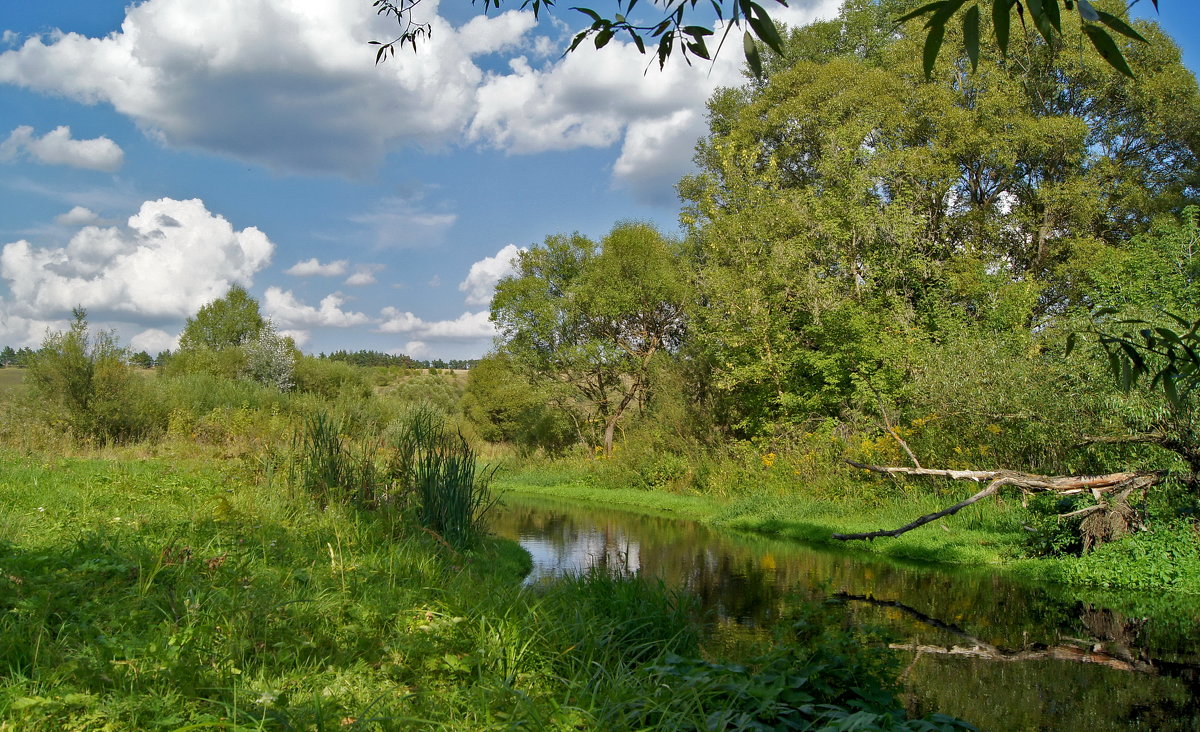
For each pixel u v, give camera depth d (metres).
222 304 50.72
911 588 10.66
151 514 8.83
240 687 4.02
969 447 15.82
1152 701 6.45
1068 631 8.56
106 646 4.21
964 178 27.06
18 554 6.05
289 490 10.47
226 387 27.31
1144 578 10.61
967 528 14.12
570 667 5.16
